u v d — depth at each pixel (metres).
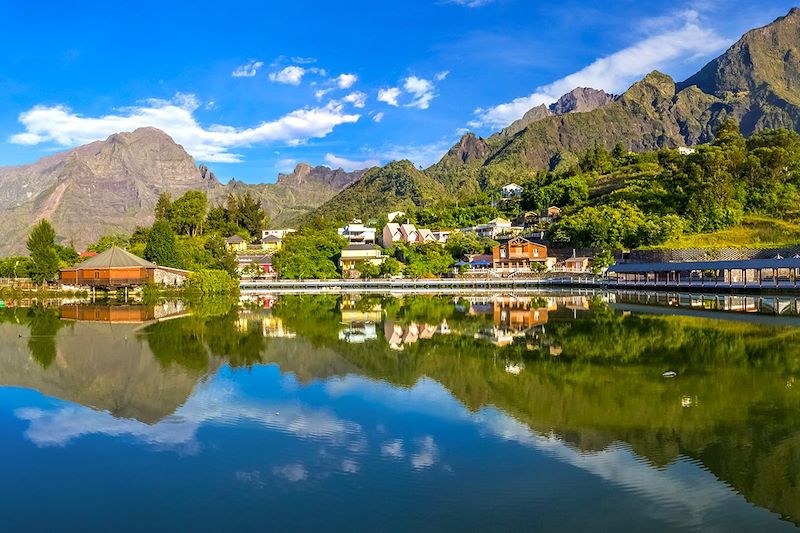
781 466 14.66
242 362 29.06
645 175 179.38
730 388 22.75
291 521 11.95
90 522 12.08
